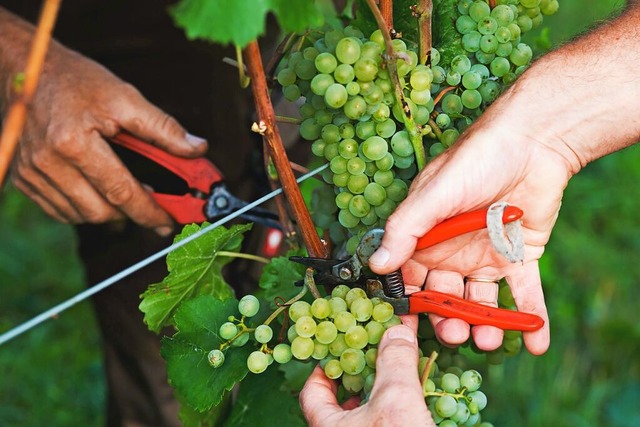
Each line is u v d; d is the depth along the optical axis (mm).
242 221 1177
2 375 1855
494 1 888
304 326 799
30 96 605
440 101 878
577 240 2174
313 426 799
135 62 1186
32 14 1165
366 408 769
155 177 1155
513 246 786
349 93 800
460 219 813
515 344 956
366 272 860
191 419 982
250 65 802
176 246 854
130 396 1295
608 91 860
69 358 1921
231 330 843
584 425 1736
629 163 2365
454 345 868
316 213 926
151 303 901
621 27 886
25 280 2123
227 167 1213
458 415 797
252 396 984
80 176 1030
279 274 954
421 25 846
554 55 878
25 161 1038
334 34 821
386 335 804
